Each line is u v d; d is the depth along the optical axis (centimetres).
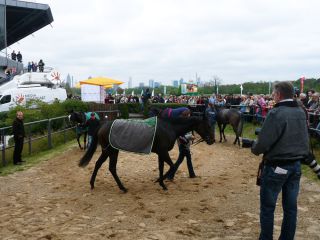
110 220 561
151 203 646
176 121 739
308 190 711
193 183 790
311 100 1263
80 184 797
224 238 486
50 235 495
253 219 557
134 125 711
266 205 406
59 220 565
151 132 702
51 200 677
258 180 430
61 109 1680
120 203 650
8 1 3294
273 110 396
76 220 562
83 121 1290
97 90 2514
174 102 2581
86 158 750
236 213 586
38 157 1177
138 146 698
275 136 389
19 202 670
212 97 2058
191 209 608
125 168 950
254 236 492
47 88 2369
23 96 2273
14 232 518
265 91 3609
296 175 402
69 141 1581
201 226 530
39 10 3488
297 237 486
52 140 1458
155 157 1104
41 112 1620
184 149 821
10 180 856
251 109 1786
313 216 564
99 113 2078
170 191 727
